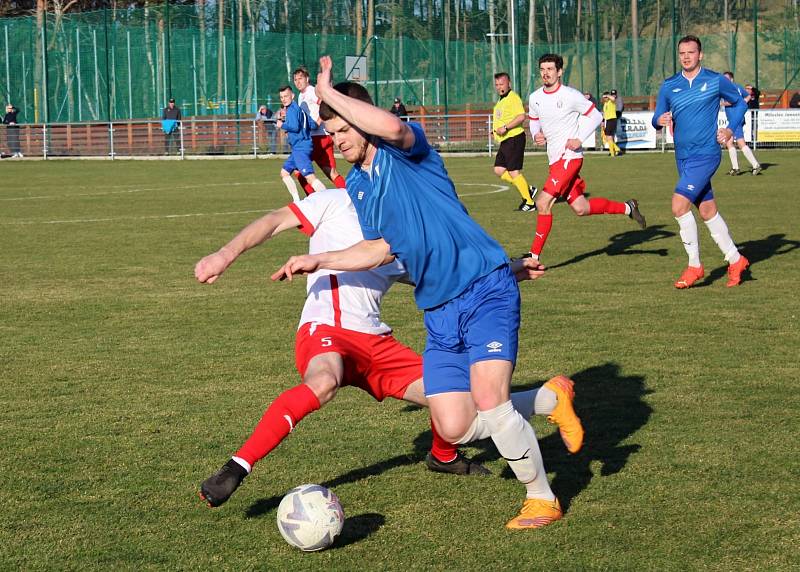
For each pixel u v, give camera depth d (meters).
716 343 9.84
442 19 54.47
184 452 6.83
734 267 13.05
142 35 59.19
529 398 5.82
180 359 9.51
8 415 7.73
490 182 32.03
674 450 6.70
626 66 59.84
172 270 14.98
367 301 6.04
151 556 5.20
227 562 5.11
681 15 59.41
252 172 38.84
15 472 6.46
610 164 38.16
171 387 8.52
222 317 11.48
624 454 6.65
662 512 5.66
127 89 59.44
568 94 14.12
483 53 61.94
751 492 5.94
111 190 30.77
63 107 60.31
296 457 6.72
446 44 58.09
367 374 6.04
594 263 15.21
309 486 5.30
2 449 6.92
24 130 51.94
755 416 7.43
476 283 5.51
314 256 5.57
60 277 14.44
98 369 9.16
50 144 52.16
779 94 57.16
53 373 9.03
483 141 50.09
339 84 5.45
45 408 7.91
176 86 59.41
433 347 5.70
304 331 5.98
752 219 20.17
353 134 5.29
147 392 8.37
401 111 50.38
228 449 6.89
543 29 61.53
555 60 14.13
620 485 6.09
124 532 5.51
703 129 12.59
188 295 12.93
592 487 6.07
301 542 5.14
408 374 6.08
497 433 5.38
